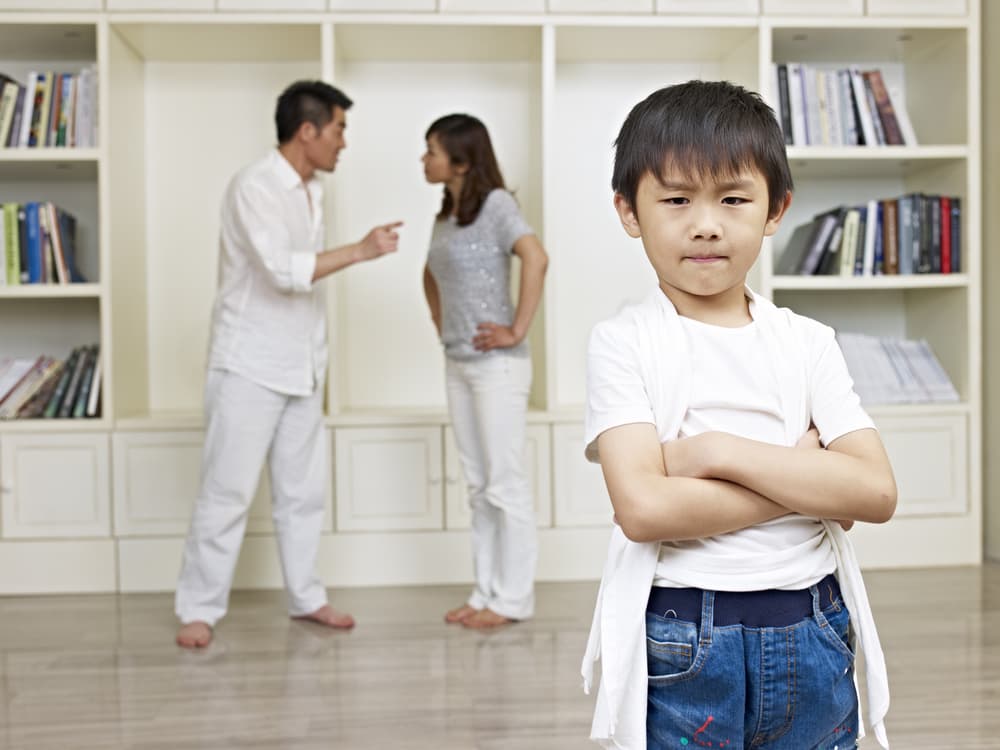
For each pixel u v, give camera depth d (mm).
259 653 2684
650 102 931
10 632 2920
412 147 3854
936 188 3773
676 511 887
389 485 3459
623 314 1013
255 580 3457
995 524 3691
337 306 3498
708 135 875
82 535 3410
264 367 2828
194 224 3812
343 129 2955
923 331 3865
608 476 940
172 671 2533
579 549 3482
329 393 3465
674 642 925
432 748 1997
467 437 3002
